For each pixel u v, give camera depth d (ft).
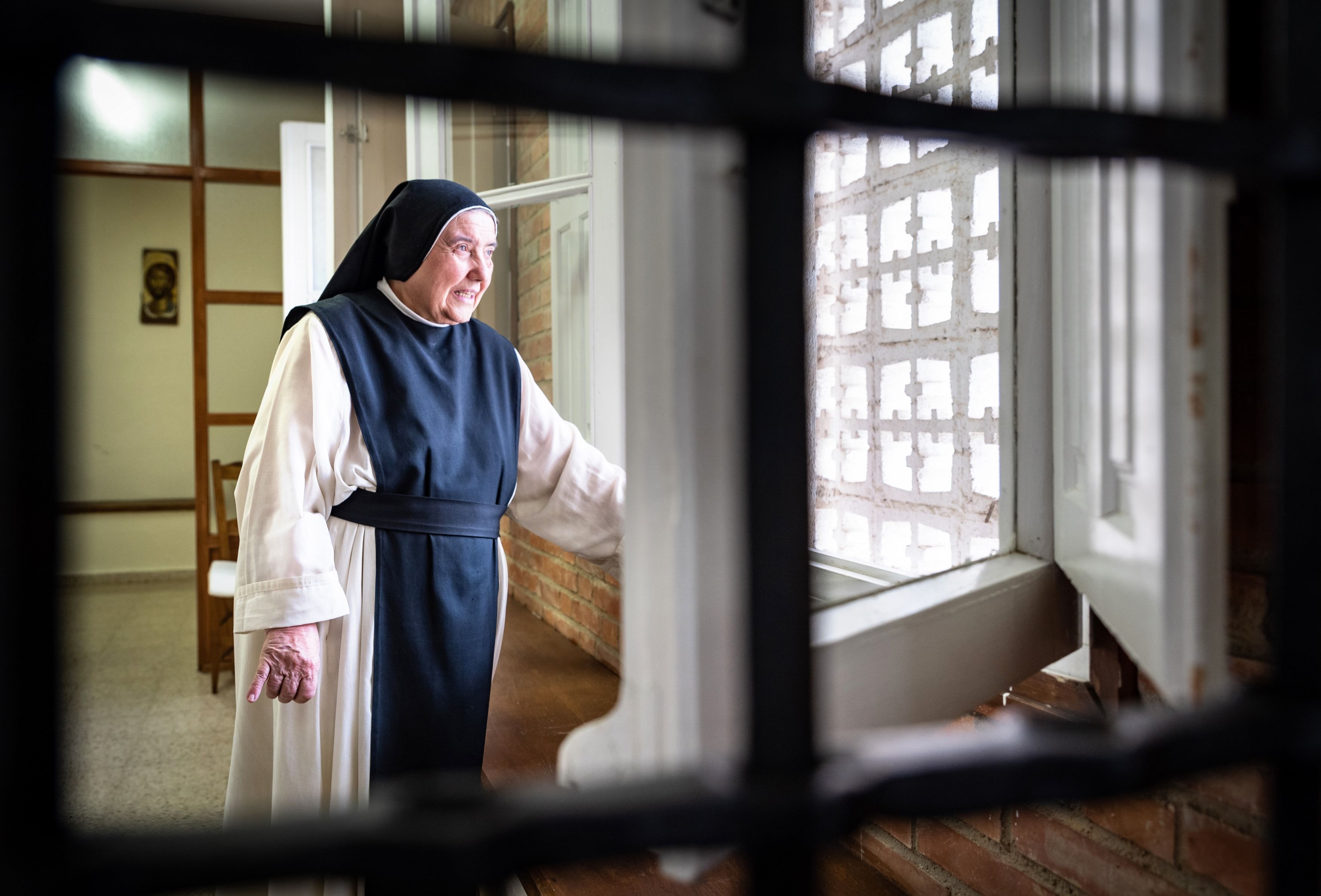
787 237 1.03
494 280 10.17
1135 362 2.44
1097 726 1.17
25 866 0.70
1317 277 1.37
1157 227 2.20
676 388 1.59
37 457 0.73
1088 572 2.89
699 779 0.95
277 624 4.61
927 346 4.50
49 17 0.69
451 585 5.21
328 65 0.79
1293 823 1.32
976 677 2.92
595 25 6.59
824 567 4.77
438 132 8.00
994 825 3.57
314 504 4.93
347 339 5.17
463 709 5.24
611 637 8.46
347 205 8.77
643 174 1.61
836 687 2.41
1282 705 1.31
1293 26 1.39
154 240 22.13
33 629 0.72
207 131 21.17
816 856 0.96
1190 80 2.10
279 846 0.76
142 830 0.76
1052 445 3.18
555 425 5.92
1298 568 1.38
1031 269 3.22
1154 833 2.99
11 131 0.71
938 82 4.39
